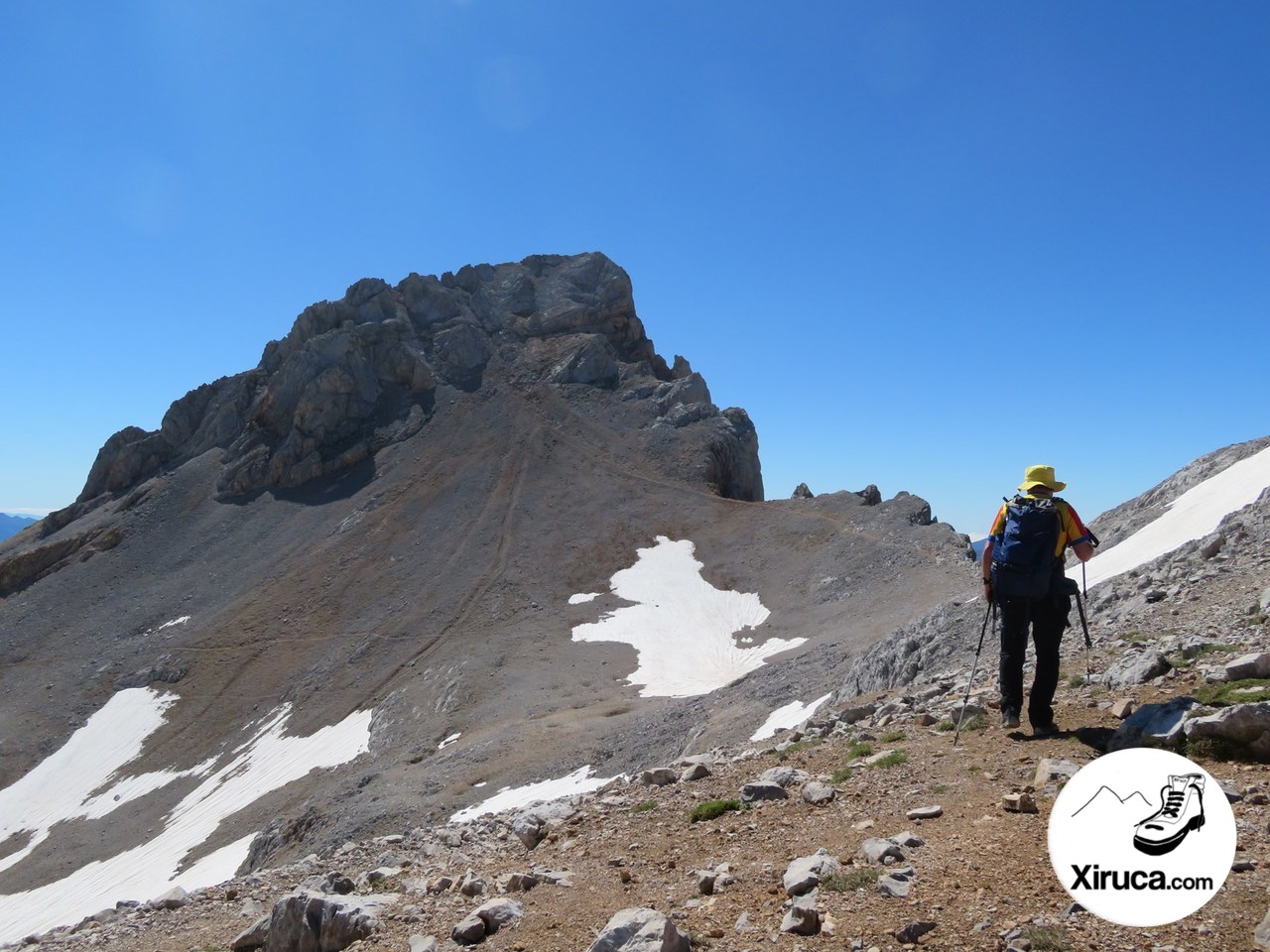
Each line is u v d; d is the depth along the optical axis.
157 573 116.06
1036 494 9.50
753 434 140.38
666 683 65.06
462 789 42.22
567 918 7.19
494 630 87.44
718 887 7.02
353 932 8.27
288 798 58.25
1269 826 5.95
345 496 126.06
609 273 170.12
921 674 27.86
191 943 10.30
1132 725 8.23
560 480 123.56
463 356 150.88
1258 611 11.34
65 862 61.34
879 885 6.18
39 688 92.69
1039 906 5.50
